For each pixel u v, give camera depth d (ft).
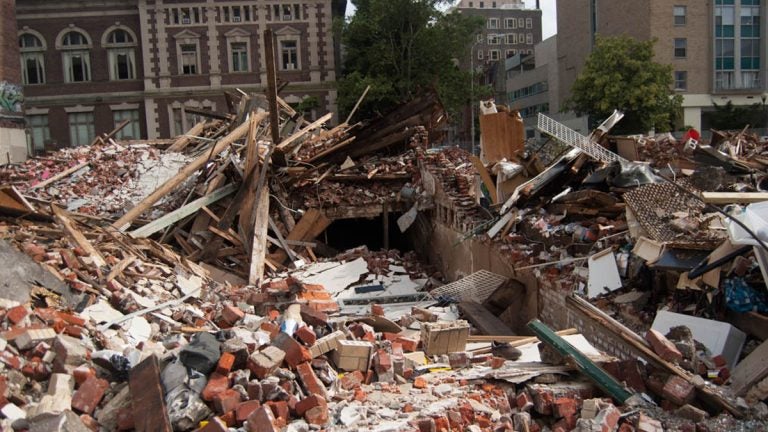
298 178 60.49
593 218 35.45
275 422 19.56
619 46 123.44
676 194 30.35
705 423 20.48
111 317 28.50
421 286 48.75
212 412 19.76
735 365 23.73
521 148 49.26
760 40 159.43
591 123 146.72
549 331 25.35
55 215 38.52
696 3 155.84
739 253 24.12
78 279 31.55
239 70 144.36
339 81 139.54
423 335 29.17
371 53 132.87
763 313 24.25
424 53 133.90
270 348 22.18
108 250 38.52
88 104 145.89
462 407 21.27
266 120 77.30
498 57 368.68
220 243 51.88
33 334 21.62
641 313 27.99
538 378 23.76
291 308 31.48
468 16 138.00
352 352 24.71
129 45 144.87
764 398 21.09
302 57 143.64
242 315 32.04
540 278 34.88
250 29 142.82
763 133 139.44
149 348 25.30
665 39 156.15
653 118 123.34
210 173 60.29
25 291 26.08
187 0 141.28
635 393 22.58
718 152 43.42
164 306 32.42
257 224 51.62
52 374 20.65
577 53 187.01
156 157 70.49
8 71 111.04
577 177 39.19
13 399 19.16
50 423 17.48
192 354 20.77
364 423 20.11
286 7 142.82
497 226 41.04
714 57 158.10
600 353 25.57
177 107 144.77
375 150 67.21
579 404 22.08
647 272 28.99
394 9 128.06
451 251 52.21
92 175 67.31
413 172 62.75
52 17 143.02
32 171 70.59
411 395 22.82
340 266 52.85
